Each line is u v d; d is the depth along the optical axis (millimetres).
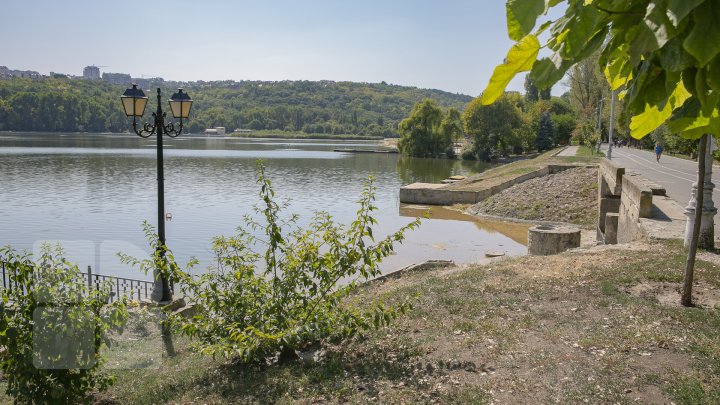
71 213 36844
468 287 11852
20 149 105000
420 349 7953
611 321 8836
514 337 8258
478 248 29672
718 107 2217
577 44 1758
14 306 6695
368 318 8539
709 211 13797
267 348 8141
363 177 69312
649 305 9555
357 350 8266
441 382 6766
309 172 74438
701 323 8500
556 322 9000
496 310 9883
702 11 1558
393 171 79000
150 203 42188
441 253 28203
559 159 56281
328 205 44750
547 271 12938
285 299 8305
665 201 20234
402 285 14289
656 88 1955
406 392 6504
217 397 7043
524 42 1797
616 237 23250
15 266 6707
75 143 137125
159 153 13438
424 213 8625
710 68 1710
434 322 9352
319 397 6625
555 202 39781
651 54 1845
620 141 82875
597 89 86500
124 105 13070
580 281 11602
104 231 31062
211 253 26297
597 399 5988
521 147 104812
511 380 6641
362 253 8297
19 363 6574
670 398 5949
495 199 44281
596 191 39094
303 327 7863
